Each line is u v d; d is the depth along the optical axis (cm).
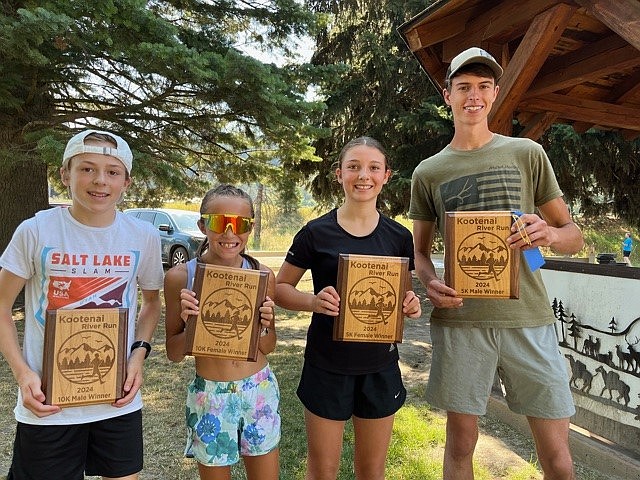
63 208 178
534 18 334
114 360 172
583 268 322
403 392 211
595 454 299
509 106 359
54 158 541
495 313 208
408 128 955
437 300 204
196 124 755
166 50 552
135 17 546
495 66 209
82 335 168
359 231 207
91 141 173
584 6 297
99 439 178
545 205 215
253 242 2228
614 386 302
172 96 696
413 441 326
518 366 205
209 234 196
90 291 175
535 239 188
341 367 199
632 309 291
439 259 1386
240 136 830
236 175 880
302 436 331
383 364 203
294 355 546
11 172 702
